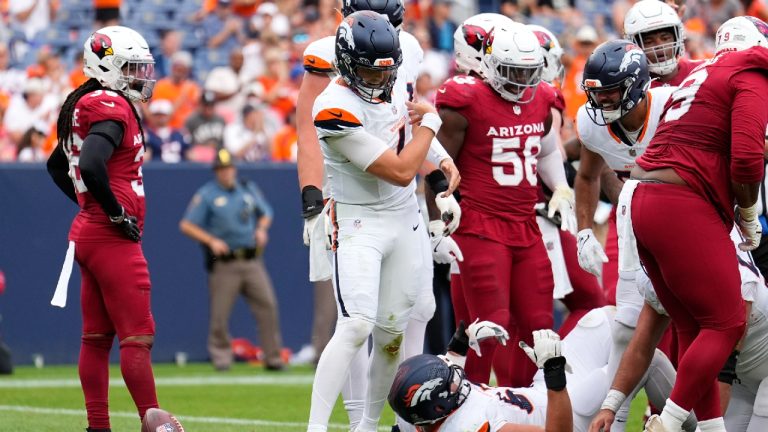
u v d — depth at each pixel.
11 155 45.53
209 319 41.62
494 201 23.33
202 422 27.25
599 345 21.64
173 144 45.19
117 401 31.22
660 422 18.53
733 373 20.77
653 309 19.67
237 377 37.78
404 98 20.42
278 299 42.53
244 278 40.09
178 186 41.16
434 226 22.25
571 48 55.34
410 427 19.69
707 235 18.44
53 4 53.34
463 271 23.38
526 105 23.52
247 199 40.34
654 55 23.45
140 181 21.83
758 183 18.47
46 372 38.47
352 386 22.17
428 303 22.67
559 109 24.73
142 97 22.06
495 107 23.22
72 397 32.12
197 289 41.47
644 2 23.62
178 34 52.44
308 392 33.66
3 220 39.47
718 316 18.47
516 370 24.59
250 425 26.62
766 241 22.27
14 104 45.88
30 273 39.72
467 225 23.33
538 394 18.19
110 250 21.11
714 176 18.56
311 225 21.30
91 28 53.19
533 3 57.62
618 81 20.12
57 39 52.81
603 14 59.31
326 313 40.84
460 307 24.27
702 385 18.41
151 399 21.16
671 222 18.50
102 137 20.70
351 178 19.91
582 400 19.69
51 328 39.91
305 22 53.94
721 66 18.75
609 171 25.66
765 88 18.48
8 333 39.50
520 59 22.48
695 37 44.50
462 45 24.31
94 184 20.41
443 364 17.36
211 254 40.00
